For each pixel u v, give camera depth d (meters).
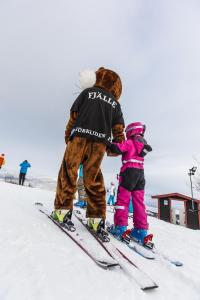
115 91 3.59
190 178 20.50
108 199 13.38
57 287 1.63
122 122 3.52
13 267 1.74
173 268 2.46
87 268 2.01
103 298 1.64
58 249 2.24
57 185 3.17
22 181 15.21
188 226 23.30
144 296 1.80
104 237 2.67
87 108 3.23
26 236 2.39
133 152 3.52
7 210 3.30
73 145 3.13
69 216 3.01
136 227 3.40
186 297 1.95
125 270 2.09
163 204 24.73
